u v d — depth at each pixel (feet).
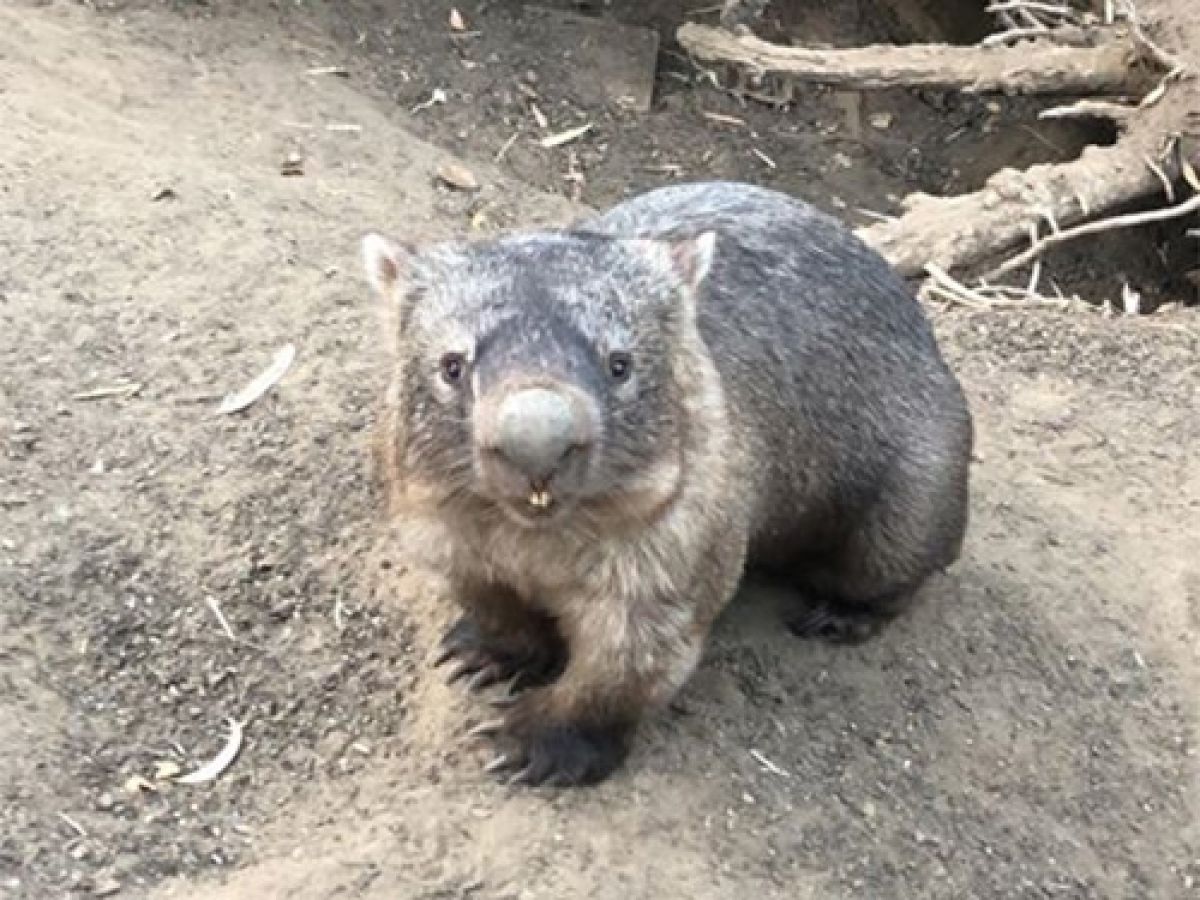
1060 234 8.57
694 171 9.77
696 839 5.51
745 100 10.35
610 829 5.46
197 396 6.49
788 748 5.83
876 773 5.87
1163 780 6.20
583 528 5.18
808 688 6.05
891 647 6.24
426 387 5.17
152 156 7.64
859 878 5.59
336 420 6.48
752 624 6.21
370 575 6.06
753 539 5.95
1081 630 6.53
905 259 8.57
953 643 6.32
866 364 6.06
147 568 5.96
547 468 4.83
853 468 6.06
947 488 6.19
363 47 9.63
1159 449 7.39
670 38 10.54
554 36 10.21
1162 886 5.95
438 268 5.28
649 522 5.21
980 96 10.08
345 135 8.63
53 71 8.23
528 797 5.50
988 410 7.44
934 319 8.02
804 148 10.18
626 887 5.33
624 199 9.43
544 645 5.80
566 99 9.90
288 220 7.46
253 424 6.43
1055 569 6.72
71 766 5.44
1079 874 5.87
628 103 10.03
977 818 5.88
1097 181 8.84
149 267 6.96
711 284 5.82
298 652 5.85
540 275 5.16
